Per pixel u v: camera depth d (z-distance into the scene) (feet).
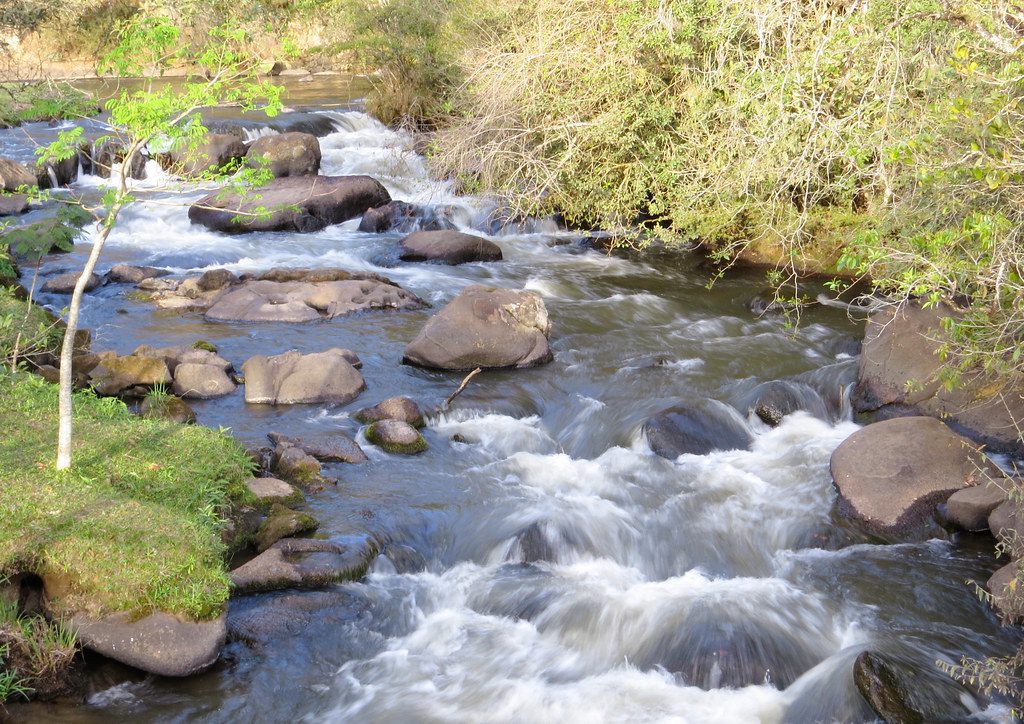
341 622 20.26
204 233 51.57
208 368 31.27
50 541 18.66
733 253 47.01
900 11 32.07
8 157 59.67
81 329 34.88
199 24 48.03
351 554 21.84
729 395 31.45
